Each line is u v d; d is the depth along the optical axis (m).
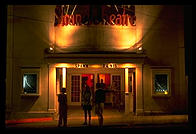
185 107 15.81
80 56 15.34
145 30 15.95
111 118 15.08
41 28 15.77
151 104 15.78
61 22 15.79
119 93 19.48
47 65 15.60
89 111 13.05
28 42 15.72
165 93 15.75
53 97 15.48
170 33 16.03
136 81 15.79
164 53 15.96
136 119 14.59
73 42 15.78
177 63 15.98
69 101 20.44
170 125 12.81
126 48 15.84
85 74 20.67
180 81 15.89
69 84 20.48
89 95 13.11
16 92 15.56
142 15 15.98
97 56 15.37
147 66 15.88
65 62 15.33
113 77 20.73
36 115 15.42
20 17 15.70
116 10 15.92
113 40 15.86
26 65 15.66
